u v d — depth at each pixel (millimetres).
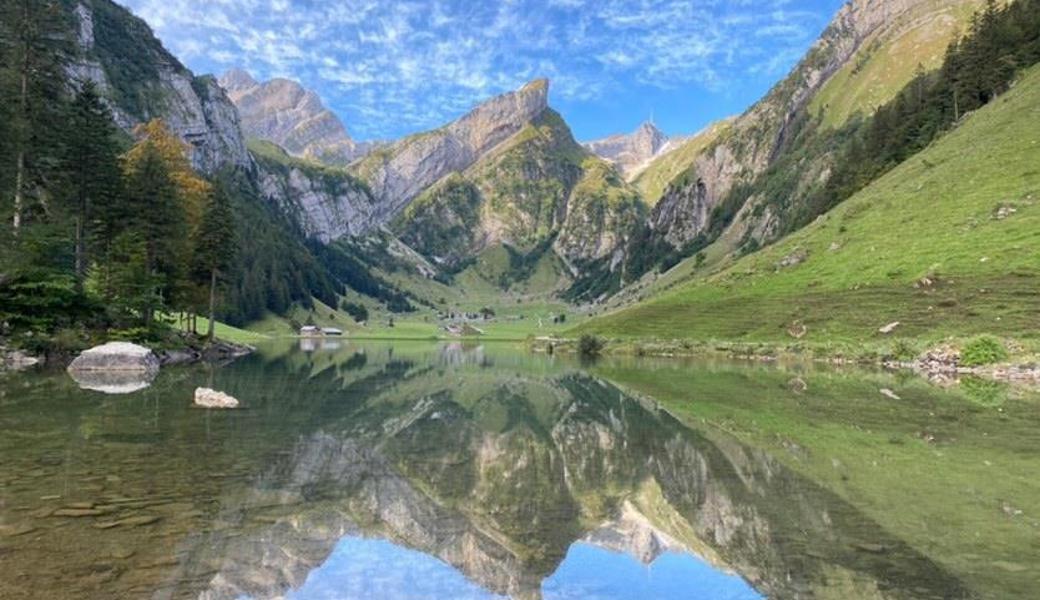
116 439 20609
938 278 73188
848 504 15219
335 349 116250
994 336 56625
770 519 14031
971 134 102938
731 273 116062
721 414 31797
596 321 144500
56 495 13664
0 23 50719
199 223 74438
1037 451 21734
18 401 29000
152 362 49406
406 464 19656
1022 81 110062
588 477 18453
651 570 10992
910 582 10148
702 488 17062
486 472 18969
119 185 60781
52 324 50875
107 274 59000
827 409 33094
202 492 14555
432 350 132875
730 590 9938
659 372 61250
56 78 53969
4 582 8859
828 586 10023
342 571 10461
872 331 70562
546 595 9781
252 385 41938
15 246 47812
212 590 9102
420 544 12164
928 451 21828
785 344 75812
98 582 9047
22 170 50531
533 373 64625
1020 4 137875
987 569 10695
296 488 15656
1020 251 70500
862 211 102875
